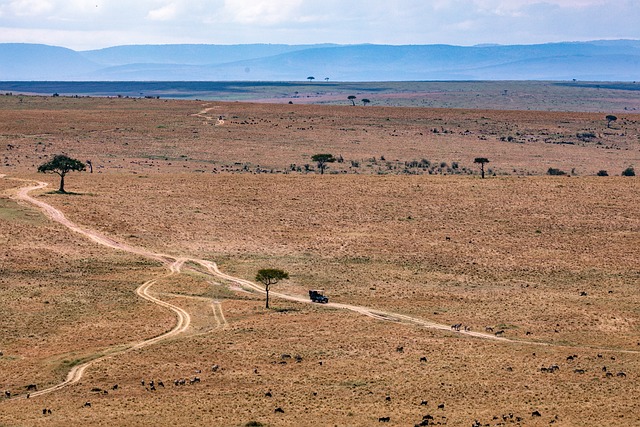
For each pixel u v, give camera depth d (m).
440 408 92.75
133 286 153.25
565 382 103.19
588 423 87.12
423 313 141.25
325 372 107.12
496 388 100.50
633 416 89.50
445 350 118.19
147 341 122.69
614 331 130.50
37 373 106.88
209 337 123.88
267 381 103.38
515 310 142.88
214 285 156.50
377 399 96.19
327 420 88.12
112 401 95.44
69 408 92.88
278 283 159.88
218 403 94.38
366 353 116.06
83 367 110.12
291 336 124.62
